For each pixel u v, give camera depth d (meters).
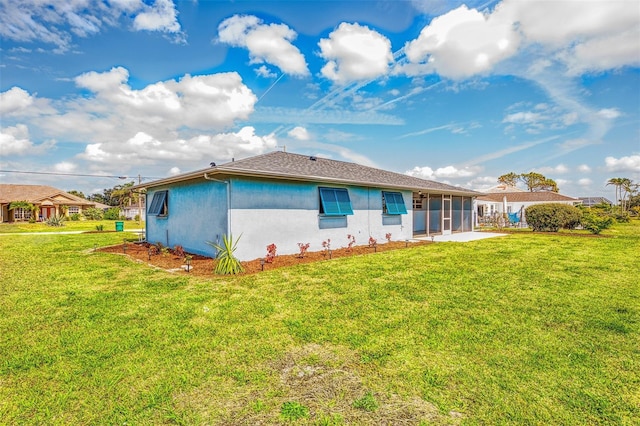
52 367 3.54
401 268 8.98
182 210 12.70
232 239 9.62
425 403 2.88
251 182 10.18
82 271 8.79
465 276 7.93
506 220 29.16
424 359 3.69
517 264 9.55
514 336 4.32
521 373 3.38
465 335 4.35
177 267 9.33
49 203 40.50
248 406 2.85
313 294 6.38
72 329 4.62
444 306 5.61
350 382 3.23
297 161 13.85
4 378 3.32
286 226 11.20
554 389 3.09
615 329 4.58
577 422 2.62
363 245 14.30
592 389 3.09
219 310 5.42
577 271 8.51
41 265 9.76
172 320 4.95
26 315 5.22
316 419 2.66
